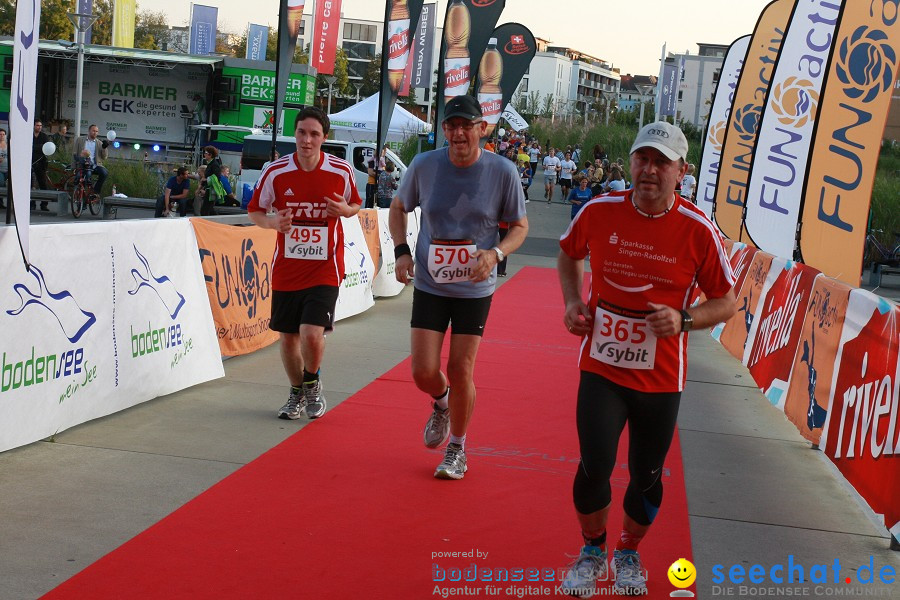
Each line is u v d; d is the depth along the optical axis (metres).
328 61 28.11
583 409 3.50
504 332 10.20
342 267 5.96
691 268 3.43
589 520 3.56
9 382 4.83
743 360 9.07
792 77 8.77
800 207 7.51
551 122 49.38
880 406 4.65
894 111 37.75
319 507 4.35
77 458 4.89
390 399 6.67
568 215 30.19
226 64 27.12
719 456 5.85
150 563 3.59
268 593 3.37
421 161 4.70
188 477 4.69
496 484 4.87
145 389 6.12
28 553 3.63
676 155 3.27
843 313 5.67
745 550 4.18
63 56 26.73
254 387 6.88
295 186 5.73
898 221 23.80
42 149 20.00
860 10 7.09
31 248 4.98
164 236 6.54
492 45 16.09
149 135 27.77
